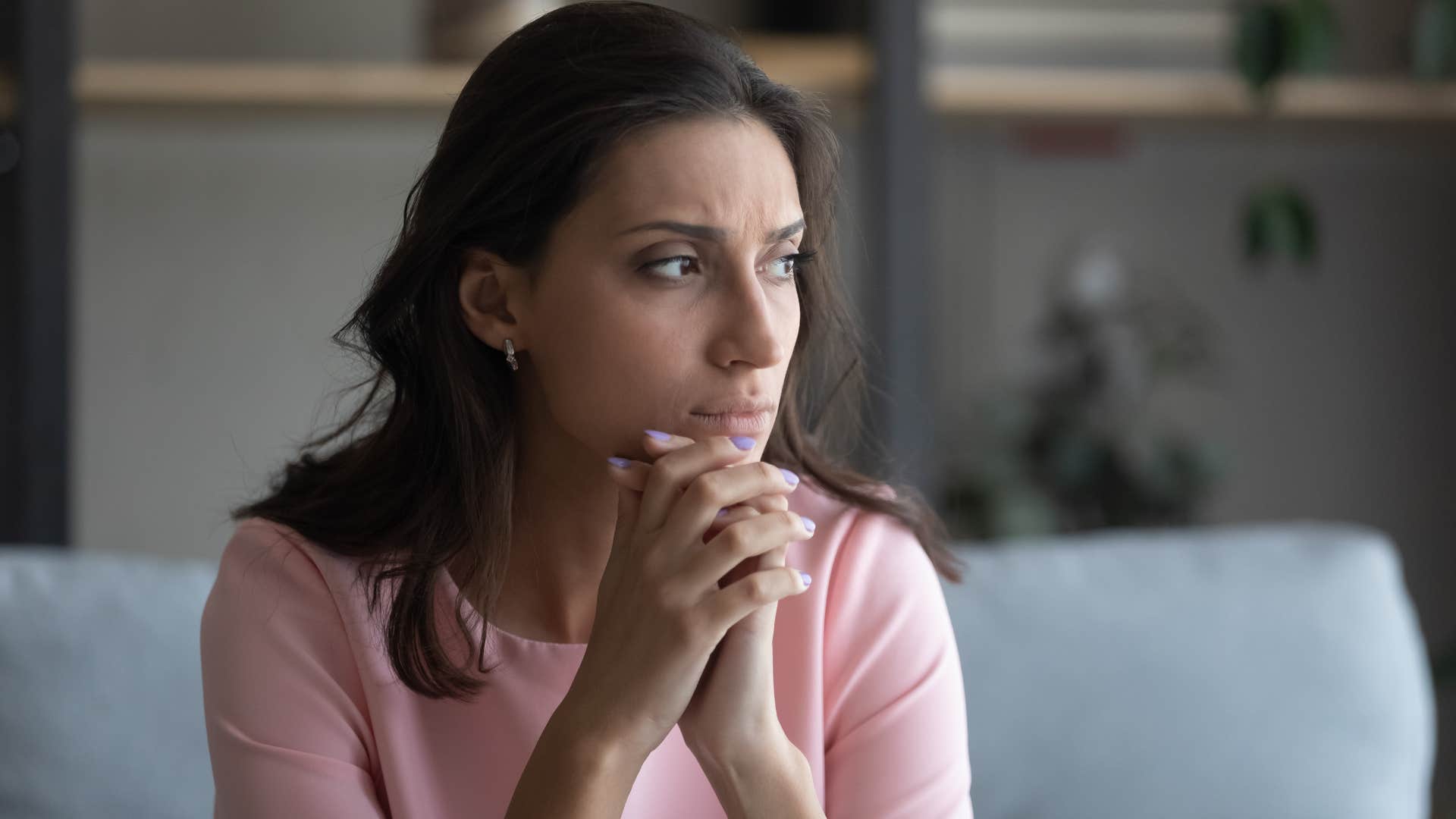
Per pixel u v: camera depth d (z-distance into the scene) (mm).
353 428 1343
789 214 1038
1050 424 3230
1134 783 1623
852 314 1349
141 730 1606
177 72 2641
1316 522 3406
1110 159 3305
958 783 1265
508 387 1186
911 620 1303
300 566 1255
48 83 2500
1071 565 1765
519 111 1057
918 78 2654
